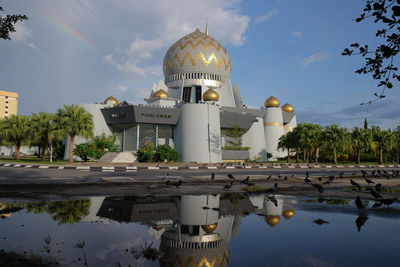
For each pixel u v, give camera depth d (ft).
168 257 16.78
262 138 228.22
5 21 27.91
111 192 49.42
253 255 17.21
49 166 111.24
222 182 69.31
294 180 76.89
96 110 185.16
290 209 34.30
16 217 28.53
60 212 31.35
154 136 185.88
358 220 28.04
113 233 22.61
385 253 17.49
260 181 73.15
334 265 15.33
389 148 213.66
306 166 163.73
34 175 77.00
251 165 159.84
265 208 35.04
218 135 182.91
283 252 17.78
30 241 20.01
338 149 188.85
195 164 154.40
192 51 232.32
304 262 15.79
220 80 240.53
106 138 174.60
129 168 115.96
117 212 31.76
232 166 143.54
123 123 182.19
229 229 24.35
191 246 19.17
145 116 175.32
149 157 157.48
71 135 143.43
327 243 19.89
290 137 213.87
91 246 18.99
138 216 29.68
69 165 122.01
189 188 56.59
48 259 16.25
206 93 206.69
